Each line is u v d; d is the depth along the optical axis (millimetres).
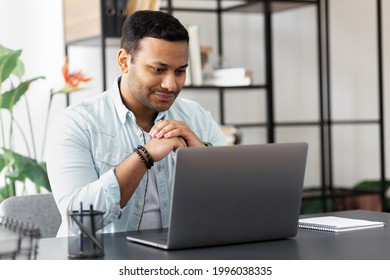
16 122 4418
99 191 2457
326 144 5996
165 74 2598
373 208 5617
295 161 2270
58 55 4816
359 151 6289
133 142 2873
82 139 2760
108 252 2109
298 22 6012
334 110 6148
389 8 6238
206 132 3141
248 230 2232
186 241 2135
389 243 2240
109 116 2867
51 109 4793
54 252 2133
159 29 2559
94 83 4949
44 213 3127
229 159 2141
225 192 2154
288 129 6008
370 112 6266
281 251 2121
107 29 4355
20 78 4250
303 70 6055
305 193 5469
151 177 2846
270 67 5051
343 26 6148
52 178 2688
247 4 5188
